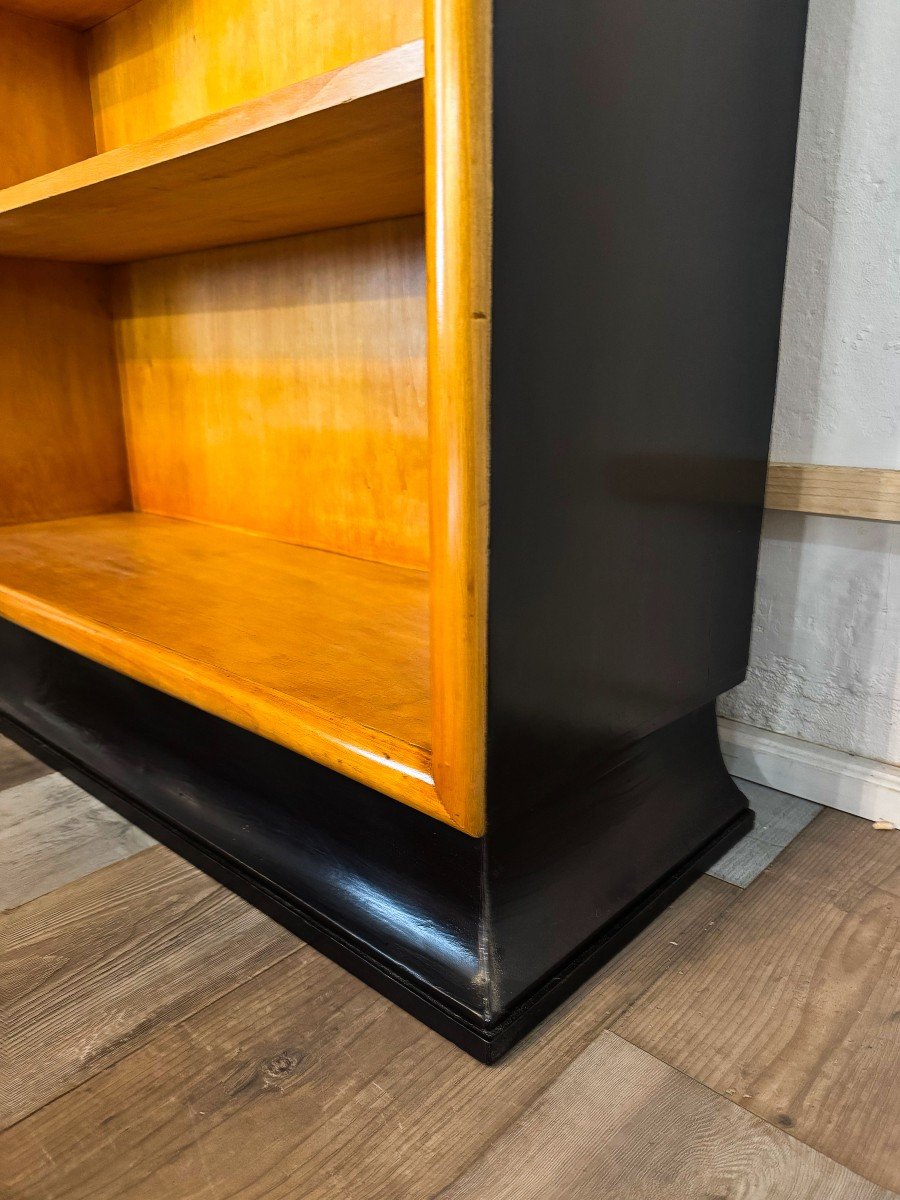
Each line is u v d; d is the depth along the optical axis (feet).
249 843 2.98
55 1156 1.98
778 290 2.93
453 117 1.66
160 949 2.70
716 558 2.89
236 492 4.83
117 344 5.28
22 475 5.03
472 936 2.34
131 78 4.39
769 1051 2.27
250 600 3.51
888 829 3.36
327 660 2.81
